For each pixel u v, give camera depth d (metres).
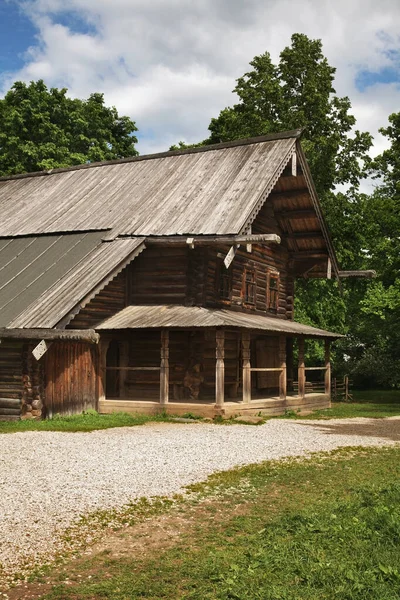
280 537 8.35
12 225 27.94
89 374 22.19
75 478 11.54
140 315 23.09
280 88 37.88
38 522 9.04
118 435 16.81
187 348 24.69
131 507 9.83
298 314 39.22
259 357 28.08
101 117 44.12
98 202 27.98
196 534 8.66
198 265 24.17
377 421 22.38
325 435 17.75
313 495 10.59
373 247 37.38
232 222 23.17
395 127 36.47
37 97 41.03
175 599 6.73
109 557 7.85
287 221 30.31
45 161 38.50
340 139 37.56
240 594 6.64
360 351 48.72
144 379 24.98
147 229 24.38
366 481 11.54
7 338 20.28
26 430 17.78
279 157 26.33
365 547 7.79
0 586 7.04
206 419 20.50
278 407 24.02
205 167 28.03
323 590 6.66
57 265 23.75
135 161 31.30
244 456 14.03
